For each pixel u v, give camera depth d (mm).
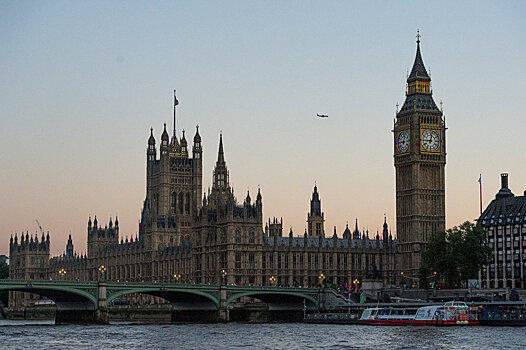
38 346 198125
